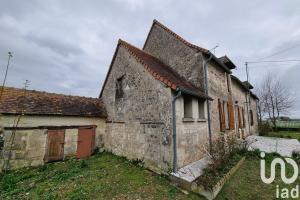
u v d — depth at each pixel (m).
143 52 10.59
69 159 8.86
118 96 9.66
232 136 9.98
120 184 5.79
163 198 4.93
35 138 7.93
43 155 8.09
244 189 5.60
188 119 6.91
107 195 5.09
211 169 6.17
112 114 10.13
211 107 8.77
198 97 7.64
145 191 5.32
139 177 6.32
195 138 7.36
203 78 8.43
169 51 10.32
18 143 7.47
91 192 5.25
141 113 7.73
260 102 28.30
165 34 10.66
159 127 6.75
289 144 11.84
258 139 14.20
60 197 4.95
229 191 5.42
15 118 7.46
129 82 8.73
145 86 7.62
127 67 8.98
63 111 8.97
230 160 7.50
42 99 9.11
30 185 5.78
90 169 7.33
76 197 4.91
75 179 6.22
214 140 8.57
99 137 10.38
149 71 7.37
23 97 8.53
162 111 6.68
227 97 11.16
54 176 6.59
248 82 17.41
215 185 5.11
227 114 10.89
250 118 17.45
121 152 8.91
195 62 8.88
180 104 6.68
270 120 26.52
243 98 15.96
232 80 12.92
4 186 5.70
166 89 6.61
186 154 6.70
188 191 5.32
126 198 4.92
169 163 6.19
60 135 8.72
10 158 7.24
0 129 7.10
